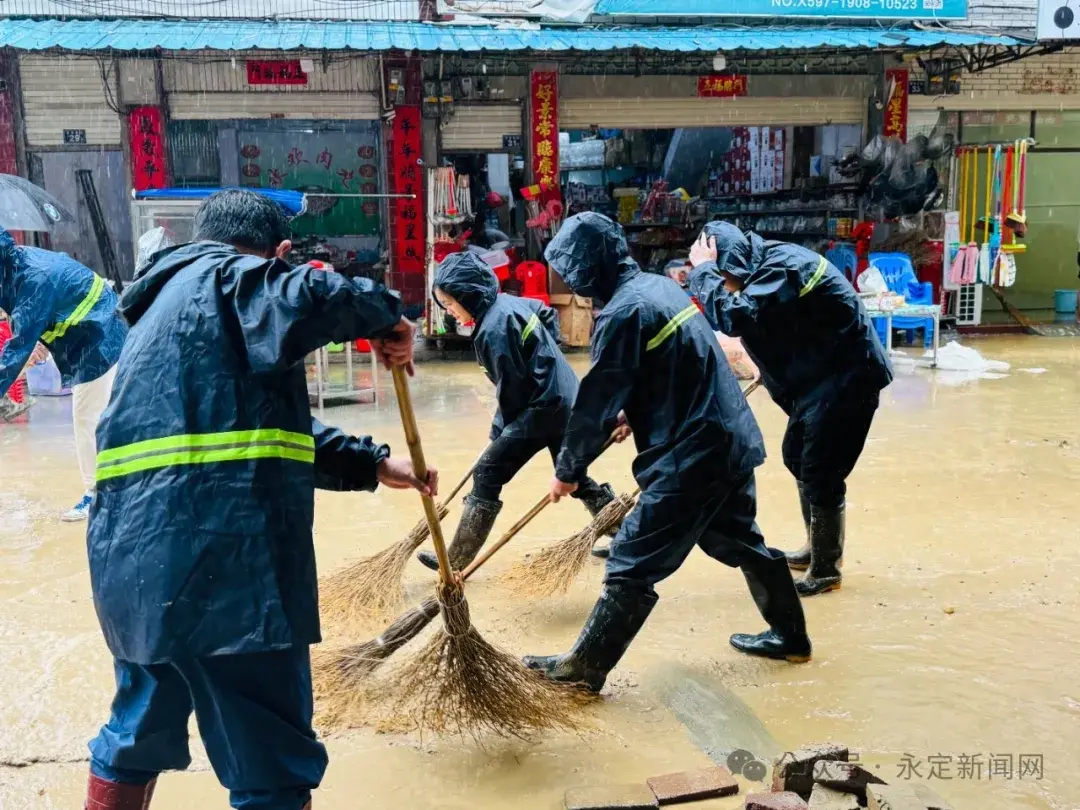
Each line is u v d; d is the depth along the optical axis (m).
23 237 11.49
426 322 11.53
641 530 3.15
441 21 11.10
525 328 4.11
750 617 4.00
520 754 2.94
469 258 4.08
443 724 2.89
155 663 1.97
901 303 10.36
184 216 9.37
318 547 4.84
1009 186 12.14
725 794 2.69
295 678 2.13
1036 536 4.92
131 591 1.98
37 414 8.28
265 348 1.97
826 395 4.03
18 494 5.86
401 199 11.70
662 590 4.33
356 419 7.95
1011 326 13.15
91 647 3.69
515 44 10.30
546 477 6.28
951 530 5.04
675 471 3.10
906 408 8.20
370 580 3.87
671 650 3.68
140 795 2.25
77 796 2.69
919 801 2.34
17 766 2.84
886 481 5.98
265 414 2.04
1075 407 8.17
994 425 7.51
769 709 3.20
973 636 3.75
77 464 6.59
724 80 12.23
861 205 12.51
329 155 12.63
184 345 2.03
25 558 4.71
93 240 11.93
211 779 2.79
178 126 12.17
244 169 12.47
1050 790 2.70
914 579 4.37
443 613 2.87
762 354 4.14
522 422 4.12
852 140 13.20
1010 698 3.25
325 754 2.22
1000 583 4.30
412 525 5.21
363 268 12.25
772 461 6.57
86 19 10.52
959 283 12.27
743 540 3.42
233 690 2.05
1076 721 3.10
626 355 3.07
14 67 10.95
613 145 15.50
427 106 11.60
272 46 9.75
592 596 4.29
